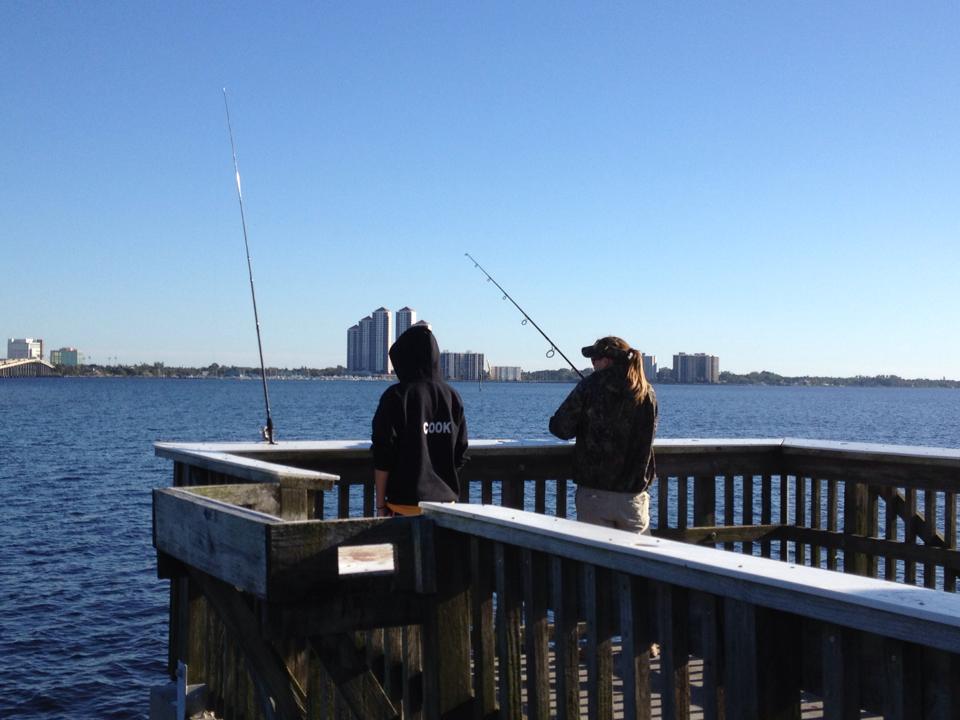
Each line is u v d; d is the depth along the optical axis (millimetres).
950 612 1621
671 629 2242
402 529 2941
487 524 2781
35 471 32656
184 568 3605
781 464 5246
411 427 4074
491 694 2926
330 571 2820
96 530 21328
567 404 4551
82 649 13078
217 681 4258
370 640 3430
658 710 3803
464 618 3018
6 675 12039
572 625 2549
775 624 2027
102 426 58375
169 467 34531
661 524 5035
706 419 68188
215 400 112688
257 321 5184
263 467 3783
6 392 143000
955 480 4348
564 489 4957
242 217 5301
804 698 3895
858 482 4820
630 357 4473
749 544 5203
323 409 88750
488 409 87250
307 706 3660
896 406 115125
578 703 2553
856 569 4836
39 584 16375
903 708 1774
